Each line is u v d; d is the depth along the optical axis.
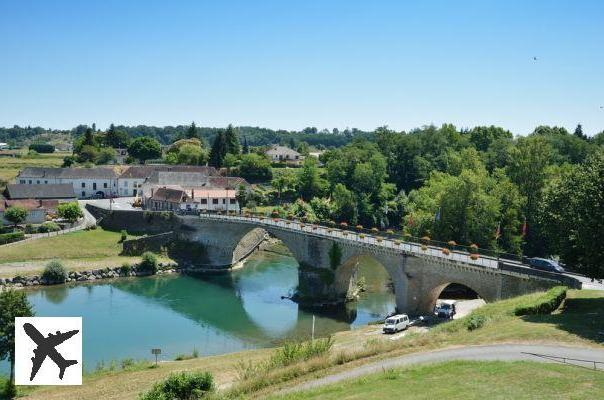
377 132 195.25
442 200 86.25
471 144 182.88
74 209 120.88
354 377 34.25
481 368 31.67
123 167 191.50
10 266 96.75
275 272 109.12
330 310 81.56
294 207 146.50
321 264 85.12
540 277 54.56
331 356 39.78
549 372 30.12
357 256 79.94
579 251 48.66
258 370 39.84
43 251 104.06
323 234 85.56
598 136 174.00
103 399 41.59
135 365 52.03
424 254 67.50
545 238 86.38
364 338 58.72
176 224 117.19
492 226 83.00
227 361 51.53
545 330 38.75
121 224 121.25
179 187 145.00
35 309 79.50
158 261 109.00
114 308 81.94
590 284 52.88
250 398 34.25
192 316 78.56
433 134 173.25
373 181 151.38
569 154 150.00
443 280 65.31
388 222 149.25
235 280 102.19
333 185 162.38
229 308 83.06
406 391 29.06
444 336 41.75
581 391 27.12
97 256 107.19
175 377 37.66
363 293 91.38
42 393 44.31
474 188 84.94
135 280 100.94
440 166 164.25
